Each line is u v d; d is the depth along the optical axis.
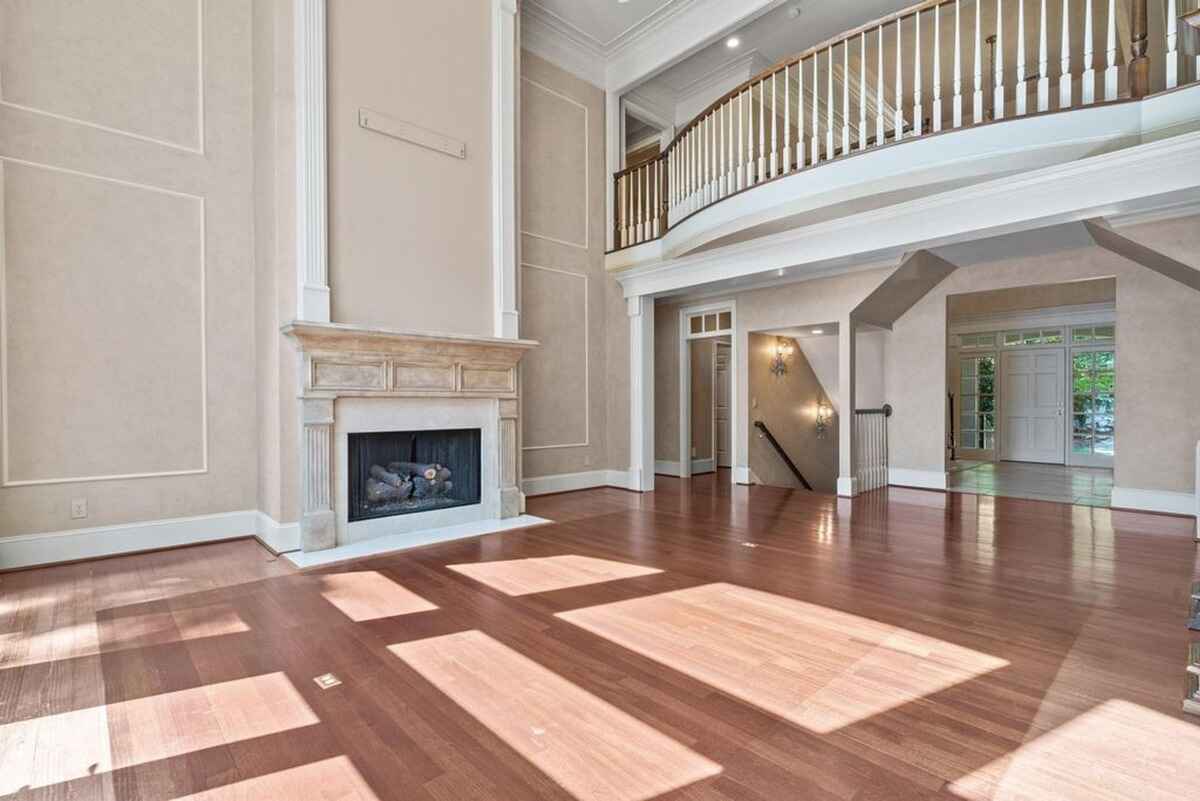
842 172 4.33
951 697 2.11
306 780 1.67
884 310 6.76
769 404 7.86
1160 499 5.23
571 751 1.80
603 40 6.80
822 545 4.31
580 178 6.96
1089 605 3.02
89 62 3.94
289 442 4.16
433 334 4.59
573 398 6.90
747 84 5.00
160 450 4.21
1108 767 1.70
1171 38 3.53
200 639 2.66
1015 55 6.24
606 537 4.59
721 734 1.89
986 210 4.17
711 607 3.04
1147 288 5.29
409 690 2.19
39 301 3.76
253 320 4.61
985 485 7.04
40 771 1.72
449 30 5.02
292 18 4.14
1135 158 3.54
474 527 4.89
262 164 4.40
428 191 4.87
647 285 6.77
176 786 1.65
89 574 3.63
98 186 3.97
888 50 6.31
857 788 1.62
